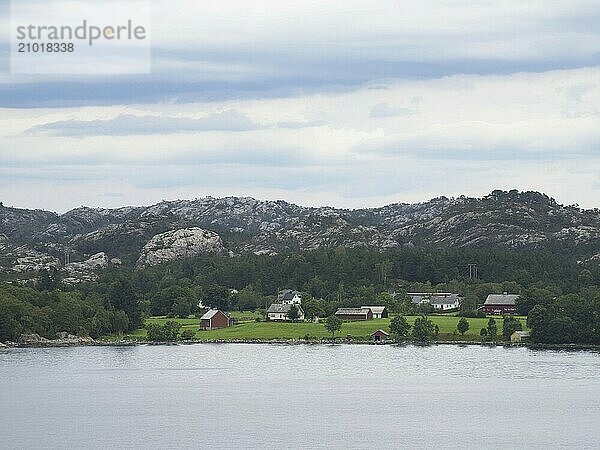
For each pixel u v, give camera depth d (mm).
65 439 157500
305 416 176500
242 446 151000
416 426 166250
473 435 158625
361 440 155000
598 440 154250
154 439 156750
